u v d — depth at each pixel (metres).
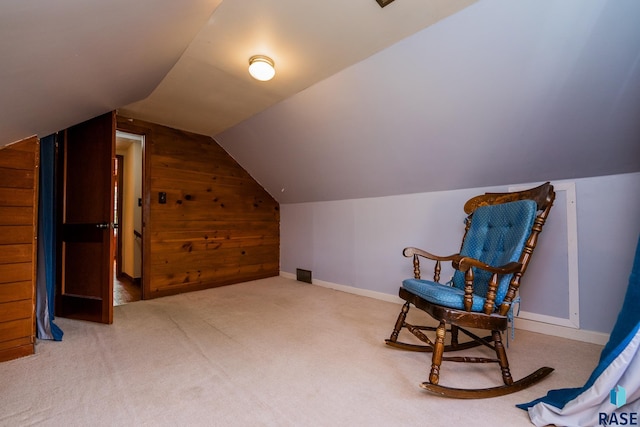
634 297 1.11
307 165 3.32
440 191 2.71
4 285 1.68
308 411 1.23
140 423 1.16
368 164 2.85
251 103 2.67
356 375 1.52
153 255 3.13
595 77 1.48
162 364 1.64
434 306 1.42
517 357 1.71
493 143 2.06
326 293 3.36
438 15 1.55
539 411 1.17
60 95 1.50
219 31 1.69
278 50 1.87
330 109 2.48
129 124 3.01
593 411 1.06
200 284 3.51
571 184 2.02
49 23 0.85
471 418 1.19
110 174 2.29
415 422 1.16
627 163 1.78
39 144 1.95
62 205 2.48
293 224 4.20
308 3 1.48
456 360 1.44
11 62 0.96
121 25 1.09
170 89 2.40
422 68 1.85
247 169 3.97
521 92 1.70
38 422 1.16
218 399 1.31
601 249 1.91
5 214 1.71
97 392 1.37
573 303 2.00
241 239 3.94
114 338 2.01
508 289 1.44
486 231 1.83
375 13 1.54
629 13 1.23
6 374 1.53
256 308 2.74
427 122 2.16
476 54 1.64
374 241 3.21
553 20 1.37
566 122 1.73
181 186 3.38
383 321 2.38
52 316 2.12
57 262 2.46
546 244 2.12
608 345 1.16
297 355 1.75
